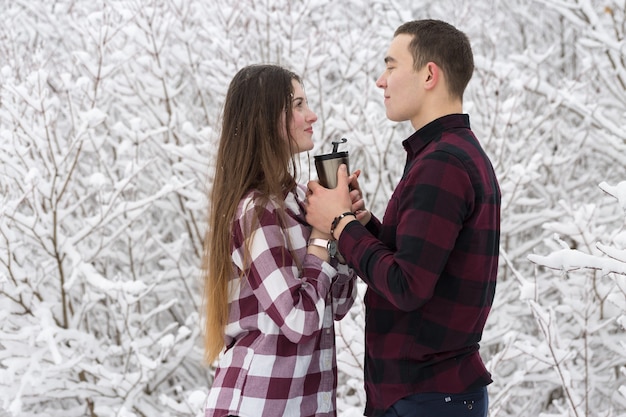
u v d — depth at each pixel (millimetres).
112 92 4660
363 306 3336
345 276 1972
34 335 3768
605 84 5281
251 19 5180
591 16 4566
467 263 1711
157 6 4742
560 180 5254
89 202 4840
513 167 4191
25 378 3492
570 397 2994
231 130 1929
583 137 5098
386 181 4699
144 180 4941
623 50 4426
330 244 1832
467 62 1837
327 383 1890
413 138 1843
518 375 3441
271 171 1849
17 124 4004
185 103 5461
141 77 4625
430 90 1824
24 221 3711
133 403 3965
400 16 5000
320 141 4617
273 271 1753
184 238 4676
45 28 5414
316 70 4879
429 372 1729
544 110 5465
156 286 4668
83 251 4180
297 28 4965
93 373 3811
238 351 1847
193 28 4969
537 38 6309
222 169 1938
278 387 1784
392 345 1762
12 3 5582
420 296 1608
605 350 4637
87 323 4668
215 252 1890
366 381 1871
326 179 1895
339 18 6039
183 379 5043
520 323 4602
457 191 1652
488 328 4453
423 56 1812
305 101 1980
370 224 2020
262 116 1889
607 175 5297
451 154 1684
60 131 4953
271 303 1740
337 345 3211
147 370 3830
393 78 1857
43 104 3674
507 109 4320
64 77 3906
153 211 5418
